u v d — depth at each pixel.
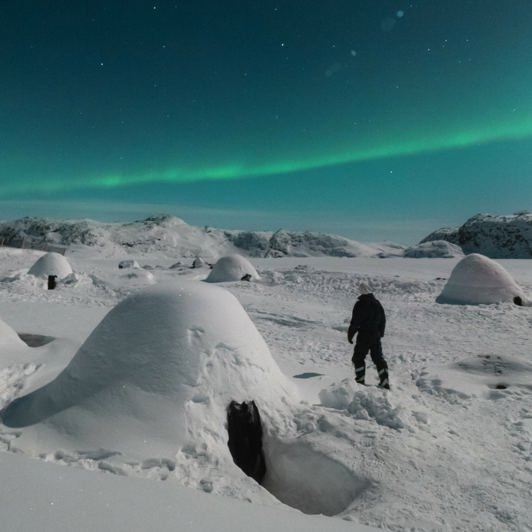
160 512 2.29
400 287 18.92
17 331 8.62
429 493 3.14
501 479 3.39
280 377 4.79
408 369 7.21
